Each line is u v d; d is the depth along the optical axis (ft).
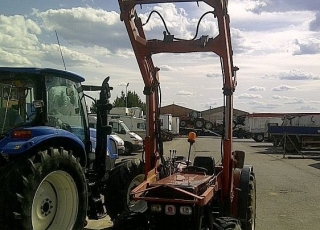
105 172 24.47
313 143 97.09
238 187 20.93
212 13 17.26
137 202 18.06
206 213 16.80
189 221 15.85
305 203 34.78
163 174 19.52
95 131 26.48
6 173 17.62
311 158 79.51
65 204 19.94
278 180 48.37
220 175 19.10
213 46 17.81
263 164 67.26
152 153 19.70
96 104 24.44
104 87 24.21
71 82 22.43
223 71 18.26
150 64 19.61
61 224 19.72
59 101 21.49
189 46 18.15
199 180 17.51
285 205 33.86
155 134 19.90
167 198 15.96
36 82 20.15
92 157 24.40
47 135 18.88
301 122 104.06
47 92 20.52
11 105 19.71
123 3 18.02
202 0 17.26
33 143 18.11
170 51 18.58
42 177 18.11
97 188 23.91
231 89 18.74
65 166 19.36
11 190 17.29
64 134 19.80
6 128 19.38
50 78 20.74
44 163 18.24
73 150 21.09
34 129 18.81
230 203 19.34
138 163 24.81
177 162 21.27
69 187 19.97
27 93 20.01
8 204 17.21
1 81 19.89
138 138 84.17
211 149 94.84
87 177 23.76
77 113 23.02
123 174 24.02
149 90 19.61
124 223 16.79
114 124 83.76
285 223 27.86
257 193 39.52
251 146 119.75
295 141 97.66
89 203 23.00
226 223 16.52
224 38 17.53
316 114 103.35
